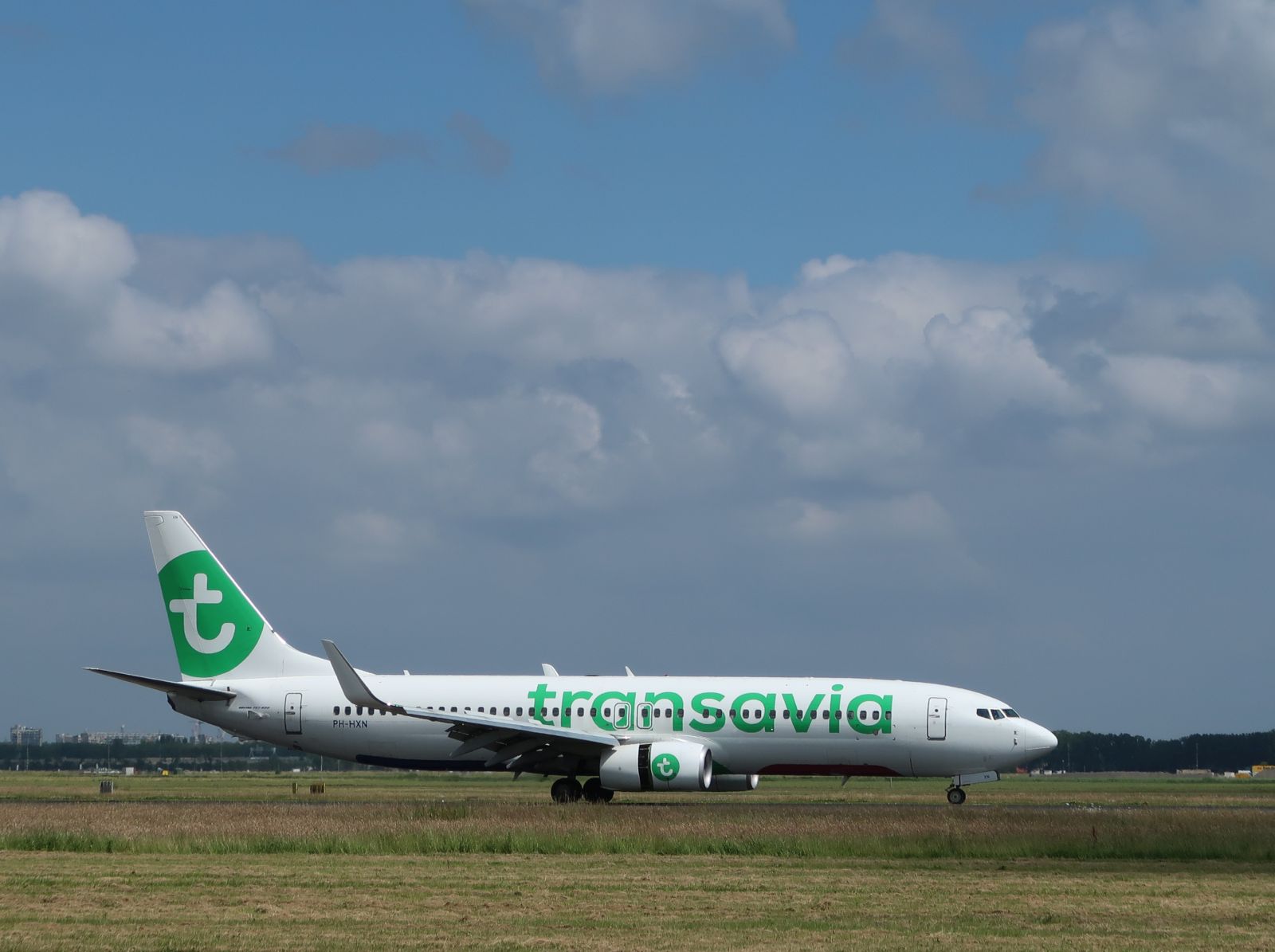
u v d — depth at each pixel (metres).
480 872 84.81
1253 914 69.12
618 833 104.19
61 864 88.75
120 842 99.25
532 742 155.75
